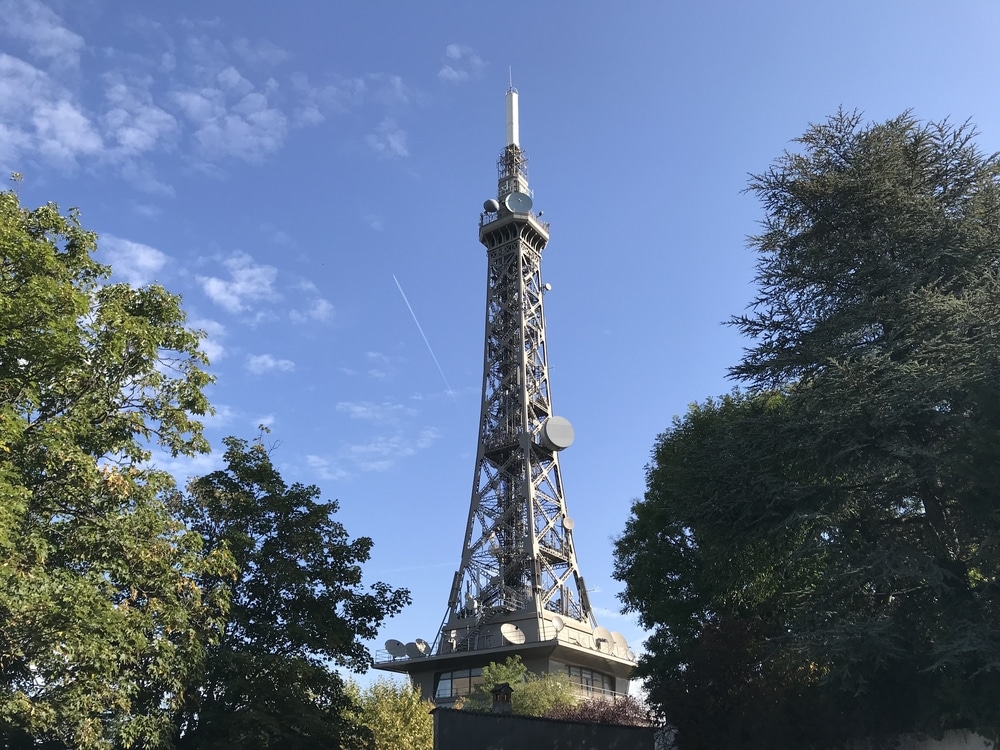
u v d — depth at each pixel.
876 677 24.72
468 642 88.31
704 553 30.83
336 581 33.00
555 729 28.56
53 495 21.81
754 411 29.77
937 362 24.91
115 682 22.08
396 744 49.03
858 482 27.69
